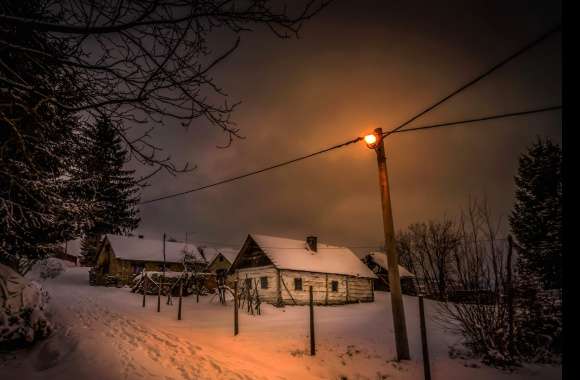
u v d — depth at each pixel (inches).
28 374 289.4
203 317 683.4
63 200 211.9
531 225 1077.8
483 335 354.3
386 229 405.7
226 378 296.7
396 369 341.4
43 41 124.2
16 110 128.6
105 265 1625.2
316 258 1333.7
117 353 344.2
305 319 737.0
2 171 154.4
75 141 168.4
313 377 326.6
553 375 297.6
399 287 388.8
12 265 472.1
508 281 348.5
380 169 414.9
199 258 1809.8
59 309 635.5
